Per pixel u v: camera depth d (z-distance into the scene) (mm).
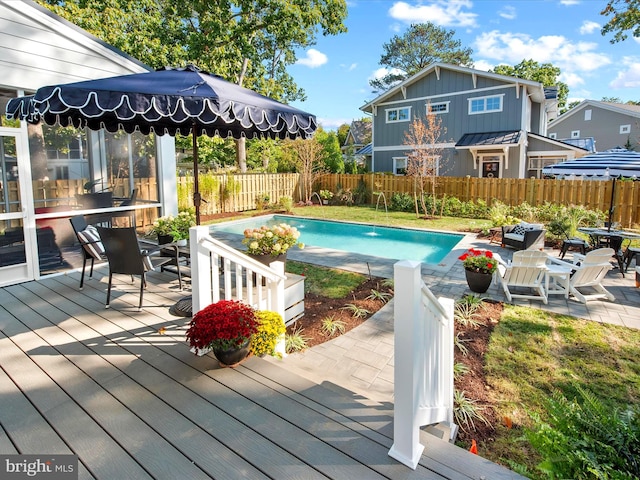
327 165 20562
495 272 5785
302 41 17781
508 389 3162
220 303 2945
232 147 22094
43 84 5195
